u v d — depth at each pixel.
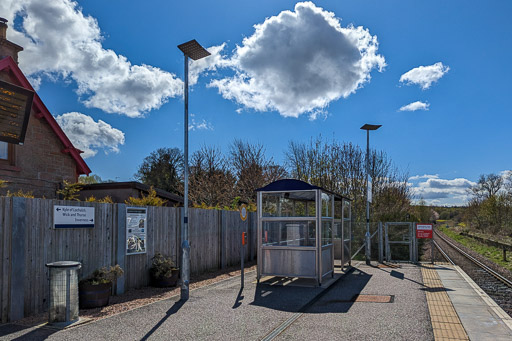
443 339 6.01
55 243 7.74
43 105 13.48
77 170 15.41
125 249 9.50
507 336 6.14
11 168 12.41
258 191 11.44
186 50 9.28
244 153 39.16
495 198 41.47
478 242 33.78
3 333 6.20
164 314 7.44
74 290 6.88
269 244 11.29
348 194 29.44
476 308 8.00
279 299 8.89
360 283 11.20
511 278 13.66
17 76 13.00
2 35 13.66
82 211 8.35
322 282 11.29
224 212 14.54
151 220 10.52
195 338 6.05
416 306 8.19
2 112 11.92
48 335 6.13
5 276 6.78
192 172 38.72
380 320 7.08
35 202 7.36
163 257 10.61
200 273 12.86
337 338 6.07
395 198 31.12
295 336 6.17
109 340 5.93
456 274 13.07
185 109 9.34
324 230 11.62
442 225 85.44
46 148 13.84
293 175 30.91
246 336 6.16
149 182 46.97
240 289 10.10
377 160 31.14
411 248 16.92
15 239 6.92
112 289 9.10
